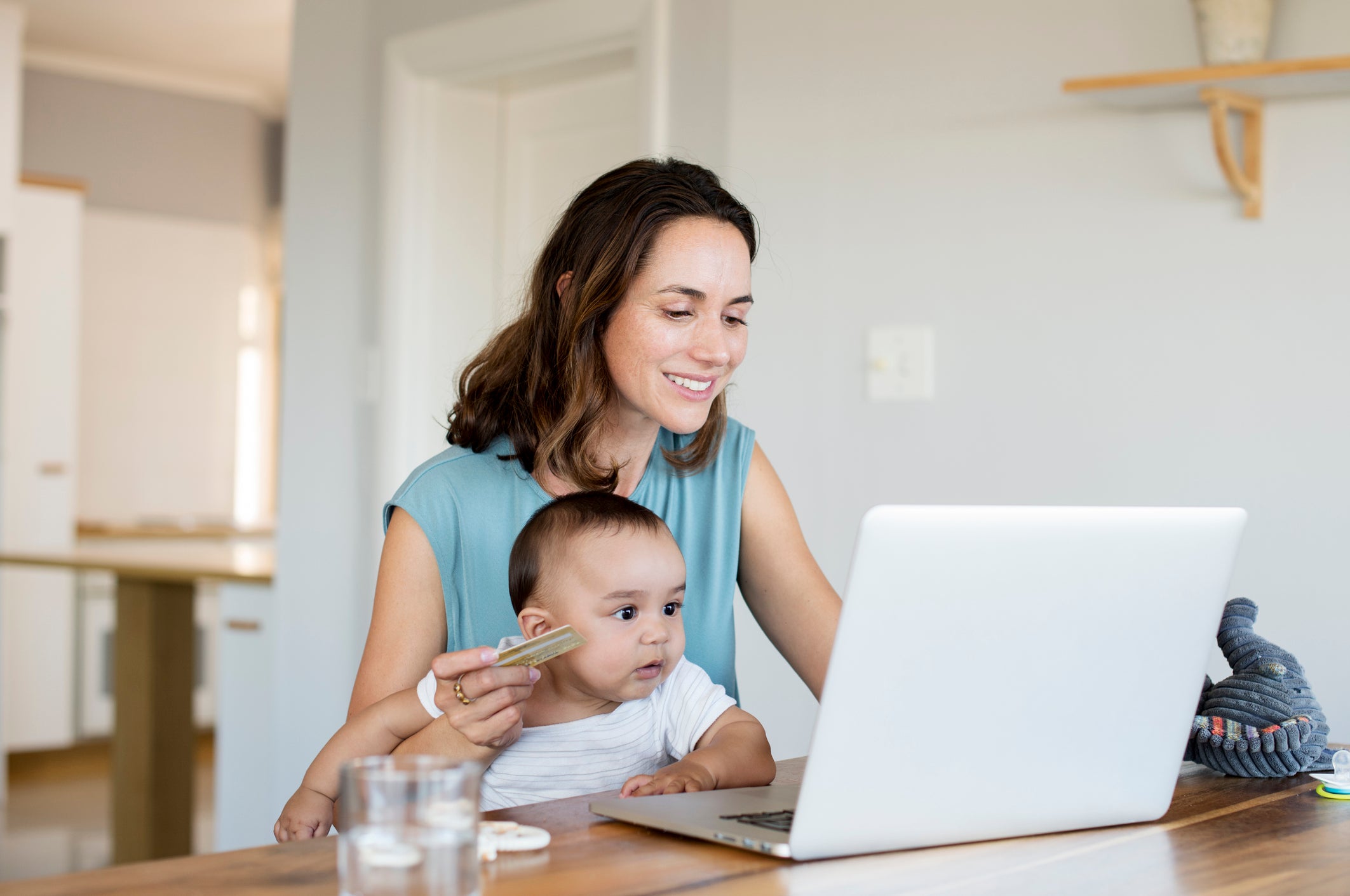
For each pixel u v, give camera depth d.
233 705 3.19
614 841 0.89
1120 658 0.96
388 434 2.82
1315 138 1.76
